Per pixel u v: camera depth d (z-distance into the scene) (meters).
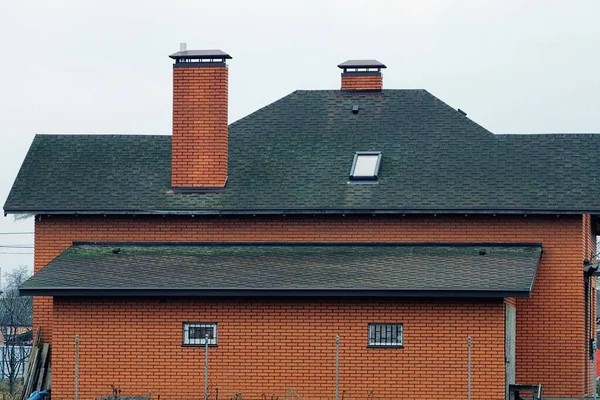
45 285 45.75
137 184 51.44
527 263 46.59
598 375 75.00
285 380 45.62
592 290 53.25
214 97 51.31
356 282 45.06
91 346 46.34
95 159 52.97
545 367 48.31
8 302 94.88
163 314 46.22
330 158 51.91
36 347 49.59
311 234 49.84
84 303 46.44
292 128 53.75
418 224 49.31
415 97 54.66
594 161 50.38
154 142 53.75
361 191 49.94
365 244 49.31
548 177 49.69
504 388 44.38
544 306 48.41
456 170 50.56
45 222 51.03
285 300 45.78
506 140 51.91
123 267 47.81
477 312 44.66
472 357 44.59
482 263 46.78
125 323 46.31
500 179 49.84
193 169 51.12
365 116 53.97
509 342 46.25
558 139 51.69
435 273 45.72
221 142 51.06
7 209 50.53
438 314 44.91
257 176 51.31
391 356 45.09
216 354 46.00
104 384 46.25
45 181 51.75
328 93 55.34
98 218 50.84
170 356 46.09
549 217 48.53
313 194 50.06
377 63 55.97
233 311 46.00
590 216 52.22
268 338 45.78
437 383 44.78
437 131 52.81
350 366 45.31
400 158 51.53
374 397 45.12
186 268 47.53
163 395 46.03
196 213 50.00
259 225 50.16
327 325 45.53
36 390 49.09
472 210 48.44
